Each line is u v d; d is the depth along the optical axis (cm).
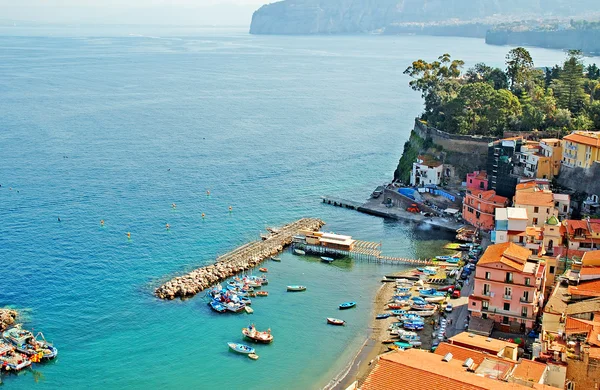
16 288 15812
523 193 17738
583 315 11250
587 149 18988
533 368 9162
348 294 15738
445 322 13825
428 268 16875
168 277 16475
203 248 18412
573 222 16100
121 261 17438
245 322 14362
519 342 12625
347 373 12362
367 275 16788
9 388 11988
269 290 15900
